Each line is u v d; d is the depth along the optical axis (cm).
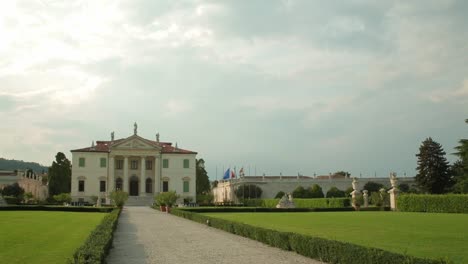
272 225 3531
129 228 3591
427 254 1869
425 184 9119
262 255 2000
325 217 4703
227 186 13350
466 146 7338
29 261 1769
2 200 8088
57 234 2823
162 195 7231
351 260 1585
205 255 2019
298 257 1931
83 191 11138
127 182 11362
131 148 11394
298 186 11031
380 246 2131
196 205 9381
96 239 1883
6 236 2673
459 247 2092
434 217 4572
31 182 14212
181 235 2956
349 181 11488
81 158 11225
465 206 5600
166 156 11631
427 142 9219
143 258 1945
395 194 6694
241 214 5566
